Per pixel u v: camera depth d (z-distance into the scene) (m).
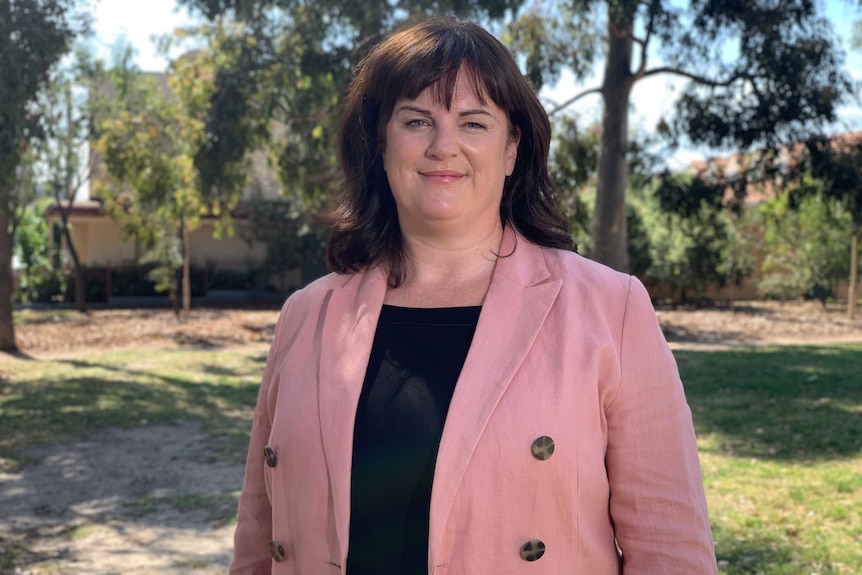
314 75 15.25
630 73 15.55
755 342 17.39
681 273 25.03
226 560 5.00
